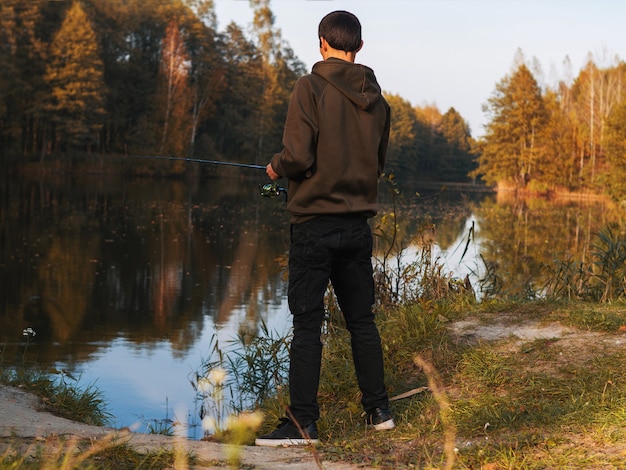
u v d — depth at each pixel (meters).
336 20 3.04
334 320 5.23
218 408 4.32
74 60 46.28
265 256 13.20
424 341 4.19
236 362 5.09
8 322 7.82
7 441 2.66
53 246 14.34
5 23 43.56
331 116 2.91
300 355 3.00
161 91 51.69
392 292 5.64
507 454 2.50
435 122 94.56
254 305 8.24
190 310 8.57
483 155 56.94
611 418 2.77
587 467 2.35
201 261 12.92
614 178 32.59
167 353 6.47
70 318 8.10
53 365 6.04
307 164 2.87
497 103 55.56
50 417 3.25
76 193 30.59
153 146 50.94
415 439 2.88
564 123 54.59
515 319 4.43
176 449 2.49
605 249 6.85
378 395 3.12
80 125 46.34
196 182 47.16
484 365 3.65
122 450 2.54
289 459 2.64
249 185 46.50
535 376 3.42
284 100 59.84
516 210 28.78
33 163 46.59
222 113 58.31
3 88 42.88
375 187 3.06
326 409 3.62
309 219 2.96
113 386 5.36
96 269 11.75
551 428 2.78
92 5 51.62
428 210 26.30
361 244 3.04
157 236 16.77
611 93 53.62
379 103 3.05
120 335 7.26
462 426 2.95
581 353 3.69
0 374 4.07
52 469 2.19
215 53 57.41
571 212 28.27
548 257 12.26
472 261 11.19
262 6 56.66
